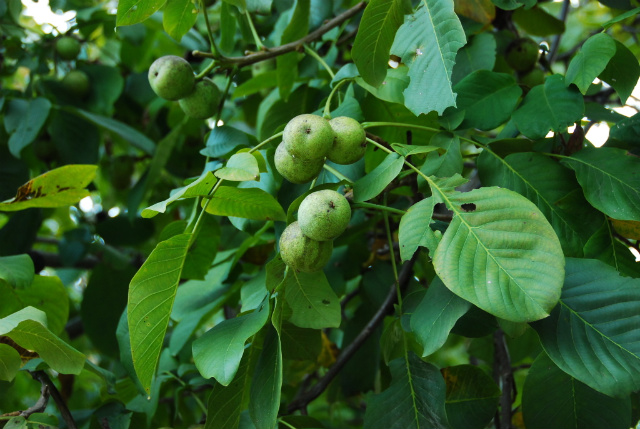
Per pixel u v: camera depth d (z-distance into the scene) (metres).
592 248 0.91
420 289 0.95
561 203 0.93
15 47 1.47
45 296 1.09
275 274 0.90
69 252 1.47
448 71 0.88
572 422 0.94
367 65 0.95
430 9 0.91
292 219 0.92
